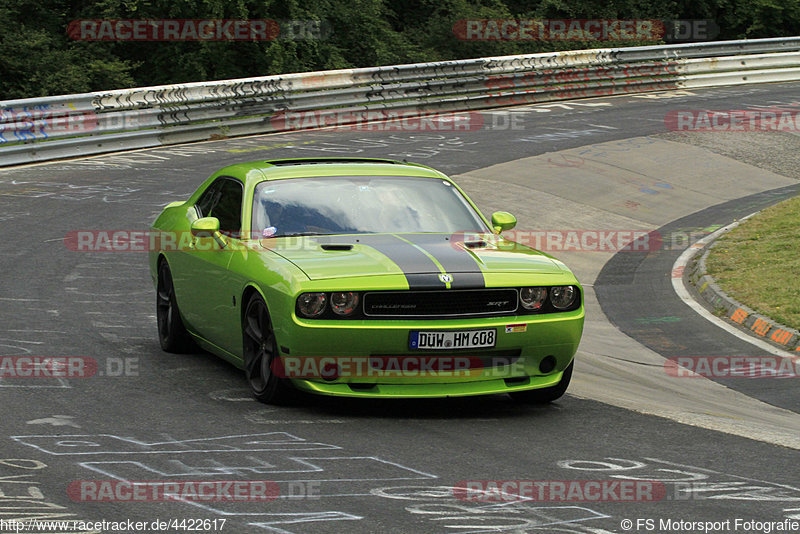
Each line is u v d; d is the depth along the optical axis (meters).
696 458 10.77
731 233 28.84
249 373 12.85
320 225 13.41
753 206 34.75
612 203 34.59
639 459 10.66
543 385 12.51
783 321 19.84
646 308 22.48
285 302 11.72
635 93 60.84
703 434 11.89
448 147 41.88
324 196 13.94
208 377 13.91
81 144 38.34
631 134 45.66
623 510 8.86
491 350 12.01
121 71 57.12
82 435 10.92
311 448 10.62
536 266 12.67
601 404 13.41
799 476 10.18
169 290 15.63
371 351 11.66
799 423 13.66
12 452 10.23
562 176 37.19
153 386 13.29
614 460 10.58
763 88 63.31
